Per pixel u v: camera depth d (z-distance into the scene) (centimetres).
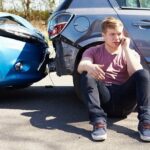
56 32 371
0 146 283
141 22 358
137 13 361
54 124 328
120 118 335
